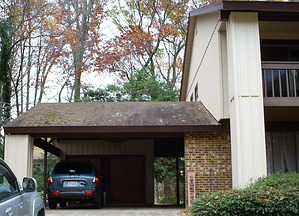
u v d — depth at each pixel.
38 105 12.85
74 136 10.38
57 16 22.45
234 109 8.52
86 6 25.70
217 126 10.01
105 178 14.62
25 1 20.02
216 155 10.20
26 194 4.65
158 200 25.47
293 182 6.95
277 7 8.64
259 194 6.23
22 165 9.98
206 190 10.04
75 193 10.33
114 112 11.59
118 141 12.66
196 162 10.16
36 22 21.22
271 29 11.45
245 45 8.66
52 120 10.59
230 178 10.10
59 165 10.84
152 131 9.95
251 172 8.16
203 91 12.89
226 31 9.30
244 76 8.54
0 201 3.60
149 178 14.65
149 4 27.12
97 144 14.86
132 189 14.63
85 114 11.34
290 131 11.73
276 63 8.98
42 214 5.37
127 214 9.01
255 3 8.60
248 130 8.33
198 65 14.23
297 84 9.28
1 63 16.78
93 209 10.80
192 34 15.73
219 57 9.99
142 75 22.77
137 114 11.25
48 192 10.41
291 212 6.01
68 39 22.42
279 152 11.61
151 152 14.88
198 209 6.39
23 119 10.74
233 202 6.11
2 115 15.88
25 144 10.09
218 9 8.97
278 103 8.70
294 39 11.80
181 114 11.21
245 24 8.75
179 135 10.41
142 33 25.98
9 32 17.33
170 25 26.45
